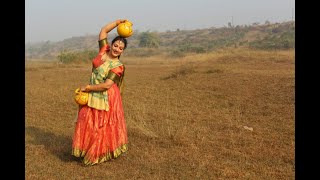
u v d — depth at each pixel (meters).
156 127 8.66
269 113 10.02
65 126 9.00
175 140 7.49
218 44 81.56
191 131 8.30
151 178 5.68
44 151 6.95
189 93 13.48
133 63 39.16
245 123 9.07
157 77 20.09
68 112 10.55
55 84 17.41
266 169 6.06
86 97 6.23
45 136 8.05
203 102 11.81
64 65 33.91
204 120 9.41
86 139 6.21
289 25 87.62
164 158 6.59
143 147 7.24
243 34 92.75
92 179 5.67
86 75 22.39
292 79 15.16
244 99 12.02
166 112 10.27
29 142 7.51
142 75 21.89
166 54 61.97
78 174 5.88
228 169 6.02
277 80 15.27
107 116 6.29
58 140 7.74
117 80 6.37
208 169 6.05
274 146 7.21
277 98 11.87
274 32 86.56
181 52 58.12
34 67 30.56
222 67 22.19
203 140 7.61
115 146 6.37
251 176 5.77
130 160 6.49
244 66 23.66
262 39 76.75
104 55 6.40
